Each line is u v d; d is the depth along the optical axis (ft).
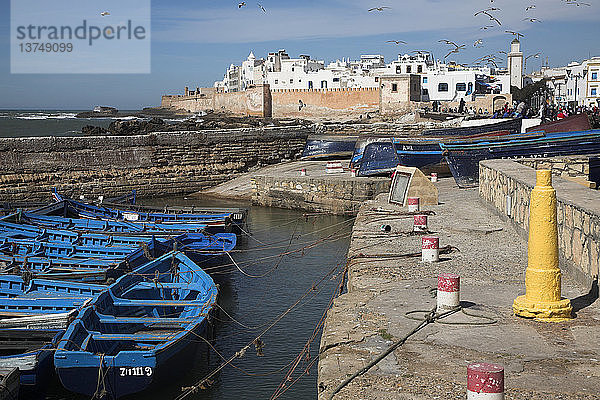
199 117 441.27
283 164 163.43
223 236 79.10
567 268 38.83
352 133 188.96
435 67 399.03
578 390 21.80
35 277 58.18
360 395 21.83
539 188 30.09
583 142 104.88
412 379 23.12
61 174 143.02
